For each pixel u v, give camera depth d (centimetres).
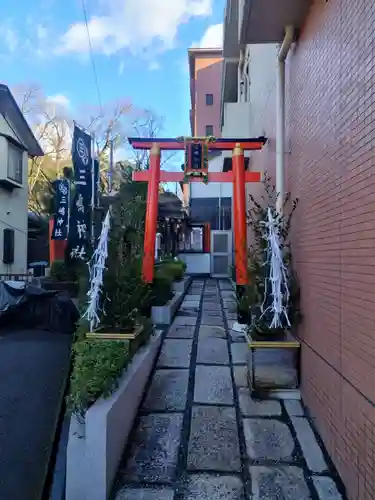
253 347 402
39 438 372
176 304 769
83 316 447
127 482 276
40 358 603
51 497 281
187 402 388
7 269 1166
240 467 290
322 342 322
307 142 378
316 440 323
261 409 374
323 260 322
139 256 493
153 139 723
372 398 220
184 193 1956
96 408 273
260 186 734
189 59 2747
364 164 234
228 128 836
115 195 695
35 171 1911
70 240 688
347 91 264
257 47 753
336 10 288
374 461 215
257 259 467
